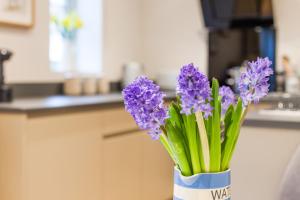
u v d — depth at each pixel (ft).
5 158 7.64
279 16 12.97
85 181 8.83
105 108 9.35
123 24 13.82
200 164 2.74
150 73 14.69
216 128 2.70
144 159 10.64
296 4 12.76
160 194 11.28
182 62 14.21
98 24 12.94
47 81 10.97
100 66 12.96
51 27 11.79
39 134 7.73
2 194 7.73
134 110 2.59
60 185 8.23
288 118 6.40
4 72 9.41
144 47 14.74
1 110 7.64
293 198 4.01
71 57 12.62
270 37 12.70
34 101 8.82
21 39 10.15
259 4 12.57
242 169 6.50
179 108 2.72
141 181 10.57
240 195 6.55
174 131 2.72
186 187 2.77
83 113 8.72
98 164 9.17
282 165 6.30
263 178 6.40
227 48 13.03
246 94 2.73
